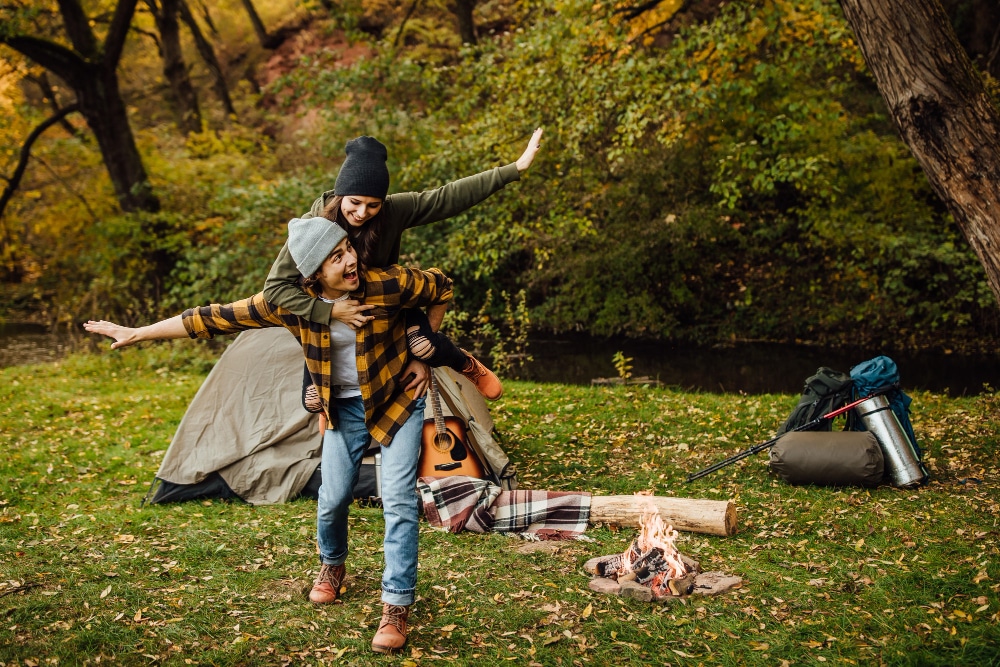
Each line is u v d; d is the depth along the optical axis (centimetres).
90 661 313
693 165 1580
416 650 325
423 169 1203
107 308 1652
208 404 584
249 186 1421
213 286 1400
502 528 484
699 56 1031
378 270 320
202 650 325
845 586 388
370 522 500
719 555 436
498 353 1303
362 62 1293
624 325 1642
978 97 467
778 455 568
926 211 1481
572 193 1232
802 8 984
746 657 323
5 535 475
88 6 1928
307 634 338
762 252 1619
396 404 334
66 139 1767
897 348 1452
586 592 385
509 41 1220
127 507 548
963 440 677
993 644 326
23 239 2127
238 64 3128
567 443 714
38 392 1031
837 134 1484
